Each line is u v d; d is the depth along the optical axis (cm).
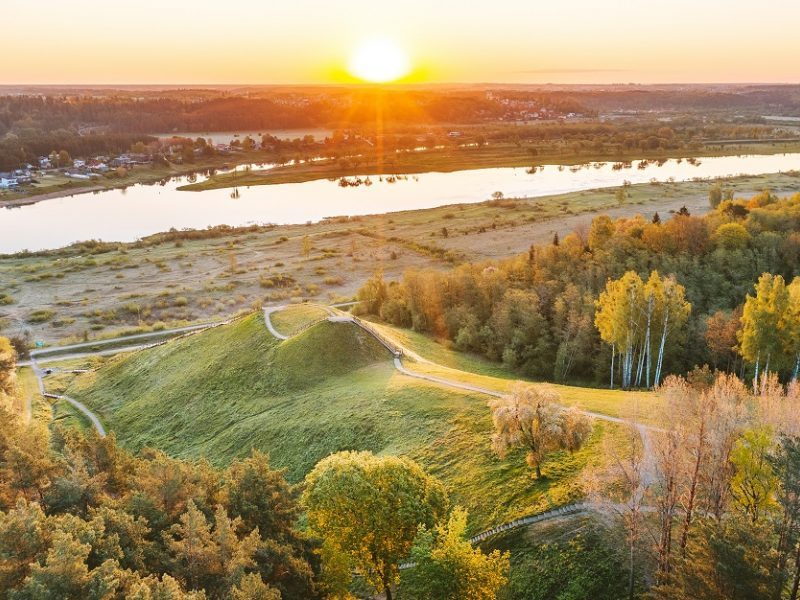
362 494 4494
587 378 10344
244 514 4591
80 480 4644
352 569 5153
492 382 8012
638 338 9275
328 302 15475
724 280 11394
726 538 3259
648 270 11844
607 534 4559
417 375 8475
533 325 10744
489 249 19150
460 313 11931
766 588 3034
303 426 7706
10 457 4822
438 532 4300
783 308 8138
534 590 4450
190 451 8269
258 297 16912
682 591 3353
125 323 15438
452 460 6141
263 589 3453
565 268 12450
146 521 4178
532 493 5284
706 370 8512
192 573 3841
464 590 3875
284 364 9431
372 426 7225
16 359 12381
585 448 5628
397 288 13638
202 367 10225
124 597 3428
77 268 19525
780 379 9044
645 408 5056
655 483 4294
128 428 9412
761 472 3794
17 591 3186
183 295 17175
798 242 11844
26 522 3662
